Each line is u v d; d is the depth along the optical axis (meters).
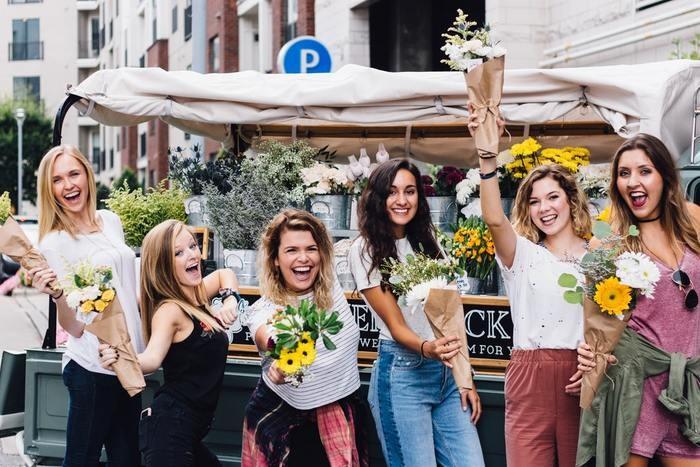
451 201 6.25
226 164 6.64
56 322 5.84
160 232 4.63
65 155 4.88
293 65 10.45
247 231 5.99
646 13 11.59
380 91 6.06
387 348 4.46
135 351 4.75
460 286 5.30
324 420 4.45
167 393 4.56
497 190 4.26
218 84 6.18
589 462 4.37
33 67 66.69
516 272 4.38
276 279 4.51
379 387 4.45
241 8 25.72
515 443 4.37
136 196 6.95
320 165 6.41
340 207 6.25
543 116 6.04
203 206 6.55
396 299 4.45
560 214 4.40
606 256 4.04
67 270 4.50
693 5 10.65
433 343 4.22
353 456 4.45
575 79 5.88
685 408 4.16
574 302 4.08
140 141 39.50
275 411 4.48
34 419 5.62
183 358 4.56
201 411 4.58
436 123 7.68
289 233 4.45
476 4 16.31
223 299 4.99
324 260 4.51
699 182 5.60
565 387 4.27
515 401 4.37
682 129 5.87
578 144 7.55
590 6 12.50
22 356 5.81
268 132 7.89
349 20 17.05
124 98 6.11
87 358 4.79
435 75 6.11
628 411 4.19
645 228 4.43
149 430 4.53
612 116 5.87
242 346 5.54
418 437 4.36
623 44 11.80
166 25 32.62
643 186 4.36
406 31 16.91
